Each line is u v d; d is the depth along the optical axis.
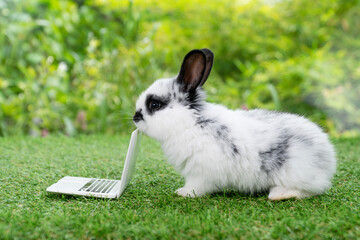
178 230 0.58
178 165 0.69
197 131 0.68
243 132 0.67
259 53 1.69
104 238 0.57
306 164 0.67
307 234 0.58
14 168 0.78
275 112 0.71
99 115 1.21
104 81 1.25
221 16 1.70
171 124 0.69
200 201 0.66
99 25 1.54
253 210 0.63
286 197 0.66
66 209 0.63
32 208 0.64
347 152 0.89
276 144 0.67
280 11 1.67
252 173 0.67
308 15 1.64
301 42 1.68
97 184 0.70
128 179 0.70
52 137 1.04
